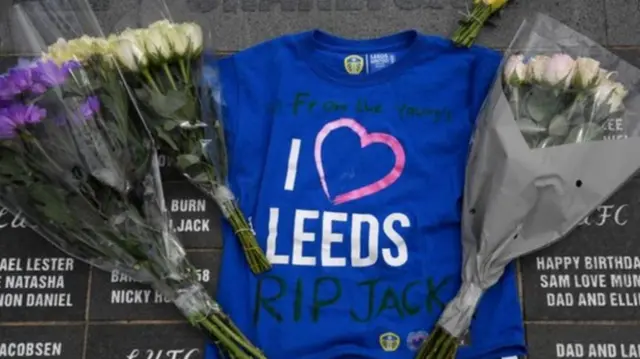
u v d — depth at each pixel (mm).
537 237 1586
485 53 1722
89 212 1522
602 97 1592
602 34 1779
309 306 1586
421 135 1679
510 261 1612
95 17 1720
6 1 1703
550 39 1684
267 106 1698
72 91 1514
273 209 1633
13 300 1641
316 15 1797
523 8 1789
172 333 1625
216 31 1791
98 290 1644
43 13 1630
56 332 1628
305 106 1687
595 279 1638
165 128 1594
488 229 1564
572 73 1578
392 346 1573
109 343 1622
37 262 1656
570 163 1562
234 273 1622
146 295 1641
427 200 1646
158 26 1608
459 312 1537
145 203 1578
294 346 1565
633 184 1685
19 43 1608
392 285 1604
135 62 1592
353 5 1801
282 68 1703
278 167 1652
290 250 1614
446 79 1706
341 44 1719
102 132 1525
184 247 1668
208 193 1635
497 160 1574
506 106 1583
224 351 1572
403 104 1695
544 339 1611
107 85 1557
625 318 1618
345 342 1574
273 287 1597
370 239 1618
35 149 1500
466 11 1790
